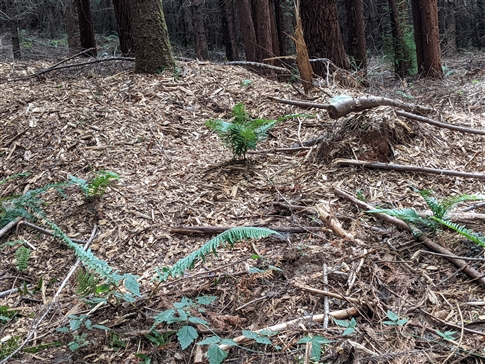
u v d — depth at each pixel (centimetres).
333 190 347
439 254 260
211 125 384
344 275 255
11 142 436
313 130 446
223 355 199
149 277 283
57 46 1259
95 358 223
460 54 1484
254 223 325
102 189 362
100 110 478
